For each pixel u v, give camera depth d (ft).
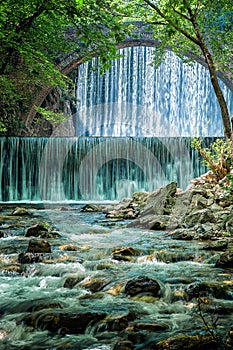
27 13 55.77
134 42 105.91
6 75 82.28
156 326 15.24
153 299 18.35
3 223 43.16
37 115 109.91
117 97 130.21
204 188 47.96
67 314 16.26
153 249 29.40
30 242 27.76
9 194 80.53
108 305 17.61
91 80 128.57
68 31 98.63
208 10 64.34
